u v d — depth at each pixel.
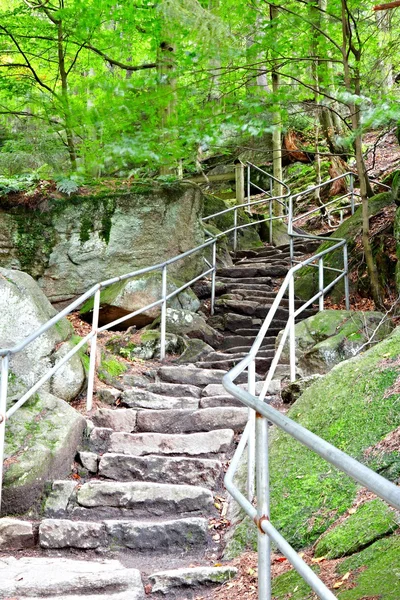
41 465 4.04
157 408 5.43
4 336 4.98
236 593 3.05
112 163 8.27
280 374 5.83
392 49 7.95
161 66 8.36
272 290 9.32
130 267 8.09
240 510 3.88
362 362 4.42
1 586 3.04
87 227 7.95
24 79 8.80
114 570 3.29
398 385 3.88
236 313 8.44
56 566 3.36
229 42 6.59
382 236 7.46
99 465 4.40
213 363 6.64
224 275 9.93
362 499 3.22
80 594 3.09
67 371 5.18
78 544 3.66
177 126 6.65
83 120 7.14
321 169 15.48
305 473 3.70
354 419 3.85
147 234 8.22
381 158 14.28
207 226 10.80
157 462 4.39
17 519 3.81
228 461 4.56
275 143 13.34
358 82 7.11
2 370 3.85
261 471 2.04
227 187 15.43
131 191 8.27
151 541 3.69
